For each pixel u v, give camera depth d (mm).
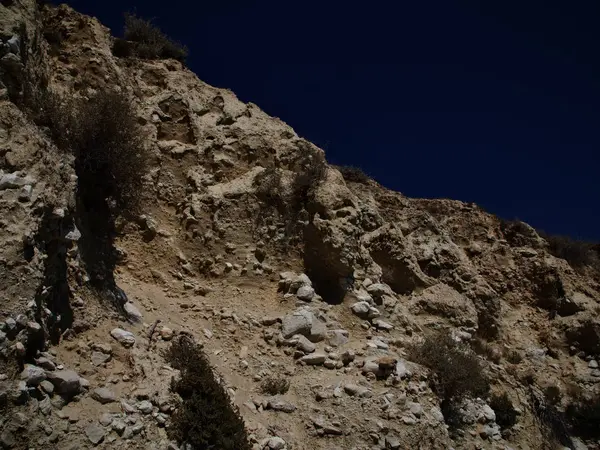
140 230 11430
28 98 8961
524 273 18234
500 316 15812
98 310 7992
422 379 10109
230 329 10078
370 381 9484
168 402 6984
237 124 13977
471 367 11086
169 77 14531
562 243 21719
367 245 13961
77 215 8922
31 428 5758
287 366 9656
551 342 16484
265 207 12383
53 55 12086
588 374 15586
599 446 13898
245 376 9234
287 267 11914
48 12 12906
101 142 9406
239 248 11867
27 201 7016
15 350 6012
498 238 19734
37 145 7730
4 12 8961
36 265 6695
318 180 12625
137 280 10562
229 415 7352
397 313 12047
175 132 13312
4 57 8578
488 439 11188
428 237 16094
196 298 10789
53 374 6309
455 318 13875
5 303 6203
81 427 6102
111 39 14750
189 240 11727
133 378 7168
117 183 9789
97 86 11984
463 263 15703
